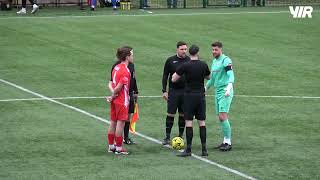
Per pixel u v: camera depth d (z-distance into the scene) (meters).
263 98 53.94
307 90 57.22
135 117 41.00
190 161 35.56
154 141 40.44
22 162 35.19
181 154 36.56
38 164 34.78
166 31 84.44
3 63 67.62
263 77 62.41
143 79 61.19
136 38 80.25
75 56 71.12
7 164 34.78
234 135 42.03
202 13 99.00
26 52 72.81
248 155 37.00
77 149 38.09
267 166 34.66
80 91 56.25
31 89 56.88
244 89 57.38
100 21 90.81
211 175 32.81
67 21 90.81
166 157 36.44
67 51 73.50
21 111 48.62
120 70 36.50
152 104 51.56
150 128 43.97
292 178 32.50
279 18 94.50
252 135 42.06
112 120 37.16
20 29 84.62
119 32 83.50
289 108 50.47
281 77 62.56
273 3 114.75
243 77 62.31
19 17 94.69
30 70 64.88
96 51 73.62
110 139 37.25
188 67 36.34
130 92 39.81
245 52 74.00
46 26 86.94
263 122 45.81
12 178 32.19
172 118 39.66
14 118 46.31
